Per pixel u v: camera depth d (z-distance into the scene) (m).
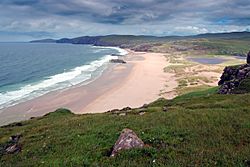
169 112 33.59
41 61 194.25
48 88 100.38
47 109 74.75
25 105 77.81
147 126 27.58
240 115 28.00
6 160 25.58
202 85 100.94
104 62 187.62
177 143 21.47
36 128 38.19
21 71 141.88
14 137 35.47
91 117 39.50
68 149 24.08
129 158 18.75
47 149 25.75
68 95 90.00
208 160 17.41
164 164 17.06
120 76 126.00
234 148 19.59
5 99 83.44
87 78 121.44
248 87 57.81
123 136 21.12
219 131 23.52
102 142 24.27
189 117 29.06
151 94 90.94
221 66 160.62
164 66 163.38
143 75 128.38
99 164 18.64
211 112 30.19
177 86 101.62
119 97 87.81
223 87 65.56
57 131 33.16
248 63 78.94
